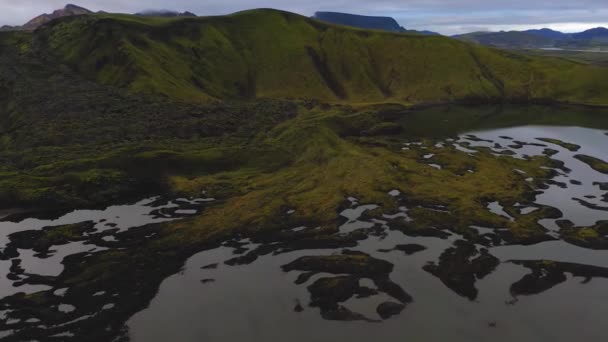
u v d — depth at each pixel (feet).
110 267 179.01
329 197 240.53
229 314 151.43
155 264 181.78
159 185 266.36
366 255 184.65
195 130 354.33
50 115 369.50
